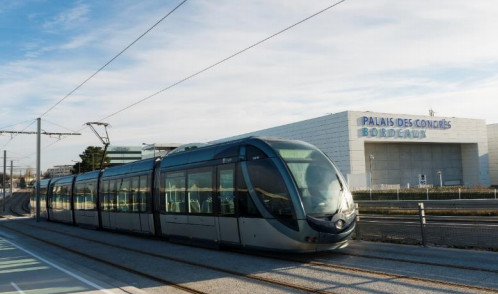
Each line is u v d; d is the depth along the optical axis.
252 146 12.97
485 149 72.12
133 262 12.80
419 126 65.12
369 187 57.66
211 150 14.77
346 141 59.22
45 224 33.41
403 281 8.68
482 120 72.00
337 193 12.20
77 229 26.94
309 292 8.28
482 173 71.81
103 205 23.92
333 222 11.64
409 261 10.60
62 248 17.33
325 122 62.34
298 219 11.41
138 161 20.78
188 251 14.40
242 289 8.75
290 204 11.59
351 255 11.91
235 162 13.39
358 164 59.25
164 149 37.59
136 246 16.59
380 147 67.31
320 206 11.73
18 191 129.25
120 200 21.66
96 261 13.48
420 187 62.50
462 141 69.69
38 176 38.44
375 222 14.31
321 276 9.53
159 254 14.05
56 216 33.56
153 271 11.18
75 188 29.34
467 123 70.38
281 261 11.62
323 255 12.15
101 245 17.66
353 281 8.91
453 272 9.23
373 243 13.83
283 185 11.80
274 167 12.12
